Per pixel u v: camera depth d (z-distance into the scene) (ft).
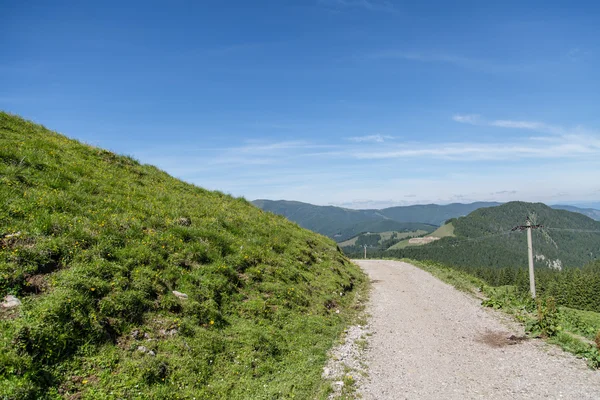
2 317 25.30
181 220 53.52
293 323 45.93
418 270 110.22
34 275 30.12
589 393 32.27
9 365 22.13
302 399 31.01
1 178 40.86
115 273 34.76
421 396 32.04
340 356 40.65
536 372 36.96
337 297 63.87
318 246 88.94
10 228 33.22
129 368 27.20
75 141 70.33
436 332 50.80
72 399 23.18
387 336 48.70
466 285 90.99
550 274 427.33
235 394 29.94
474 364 39.50
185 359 30.91
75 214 40.78
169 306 35.73
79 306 28.89
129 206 49.44
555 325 49.01
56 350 25.32
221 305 41.88
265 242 65.31
